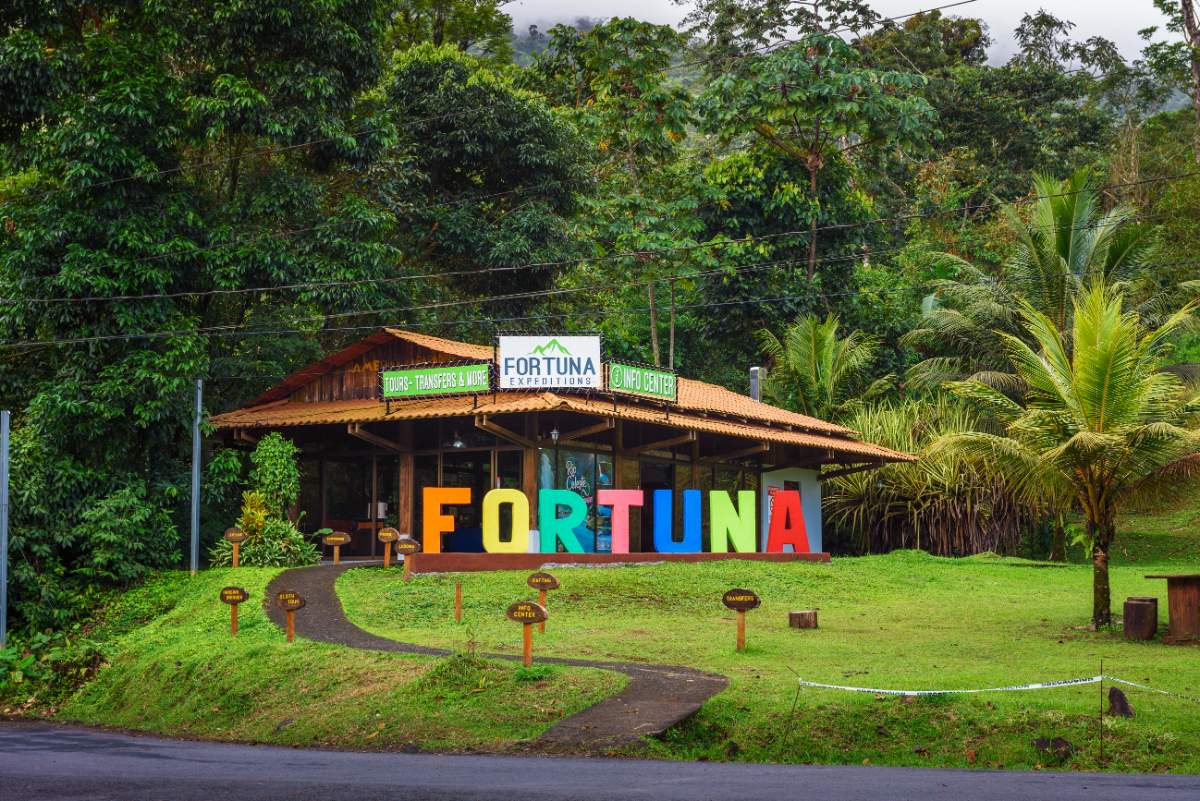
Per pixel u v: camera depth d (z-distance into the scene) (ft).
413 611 71.20
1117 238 128.47
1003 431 129.18
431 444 96.32
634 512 99.91
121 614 80.53
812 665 53.72
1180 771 38.24
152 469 94.32
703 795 32.17
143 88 90.43
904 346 156.97
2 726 59.72
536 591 76.89
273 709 53.21
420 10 183.32
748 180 156.97
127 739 52.24
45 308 89.51
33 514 82.23
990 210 201.26
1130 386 67.21
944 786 34.24
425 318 126.41
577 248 144.66
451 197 137.18
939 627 69.62
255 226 101.81
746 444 107.65
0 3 93.81
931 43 233.14
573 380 87.76
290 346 112.88
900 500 126.72
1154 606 64.18
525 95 137.59
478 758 41.78
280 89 100.07
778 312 155.02
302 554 90.58
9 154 96.07
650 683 48.60
